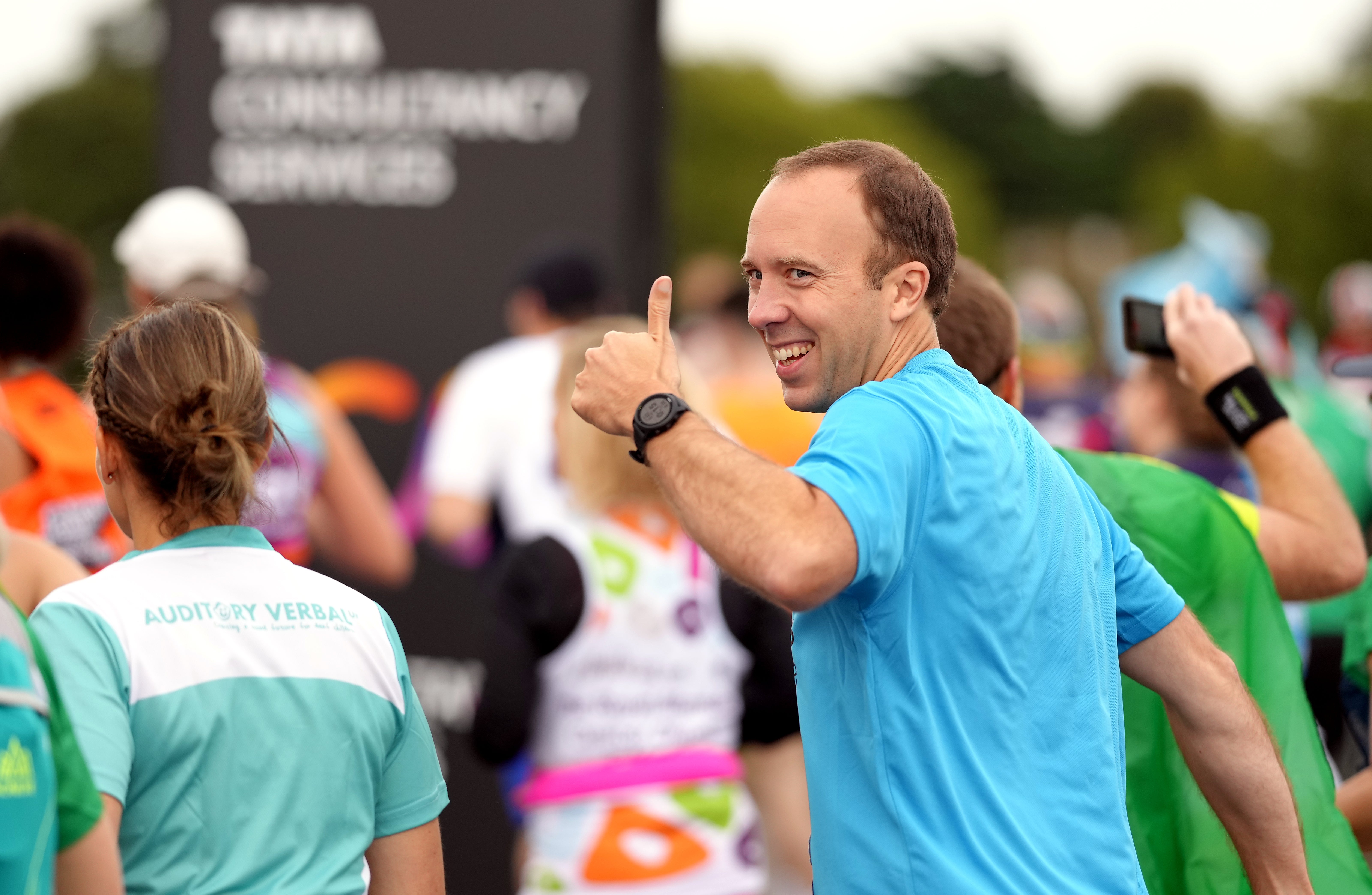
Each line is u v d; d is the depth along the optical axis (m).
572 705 9.05
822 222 5.36
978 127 138.00
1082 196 137.75
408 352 13.57
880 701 5.08
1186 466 9.43
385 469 13.57
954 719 5.09
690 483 4.96
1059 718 5.32
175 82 13.73
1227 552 7.01
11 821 4.34
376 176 13.57
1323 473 7.45
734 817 9.19
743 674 9.35
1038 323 25.94
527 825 9.21
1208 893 6.71
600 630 9.00
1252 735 6.01
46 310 8.45
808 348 5.46
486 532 13.17
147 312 5.74
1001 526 5.22
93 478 8.58
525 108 13.38
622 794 8.99
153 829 5.21
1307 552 7.27
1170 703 6.08
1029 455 5.55
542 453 12.87
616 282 13.39
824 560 4.69
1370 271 21.50
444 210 13.50
